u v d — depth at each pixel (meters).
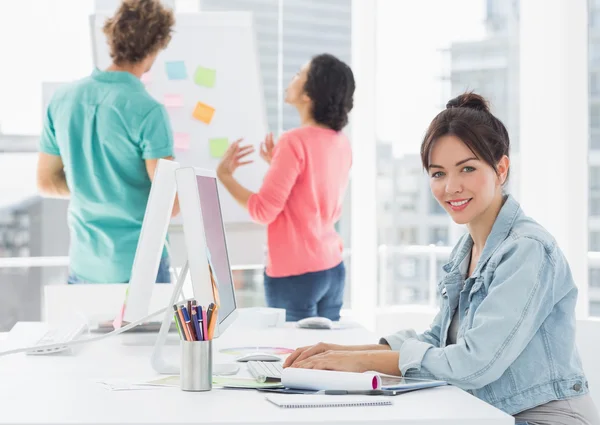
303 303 3.22
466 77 4.03
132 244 2.96
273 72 4.21
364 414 1.15
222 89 3.86
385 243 4.14
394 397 1.28
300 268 3.19
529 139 3.84
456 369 1.42
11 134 4.05
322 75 3.11
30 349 1.48
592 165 3.73
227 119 3.86
